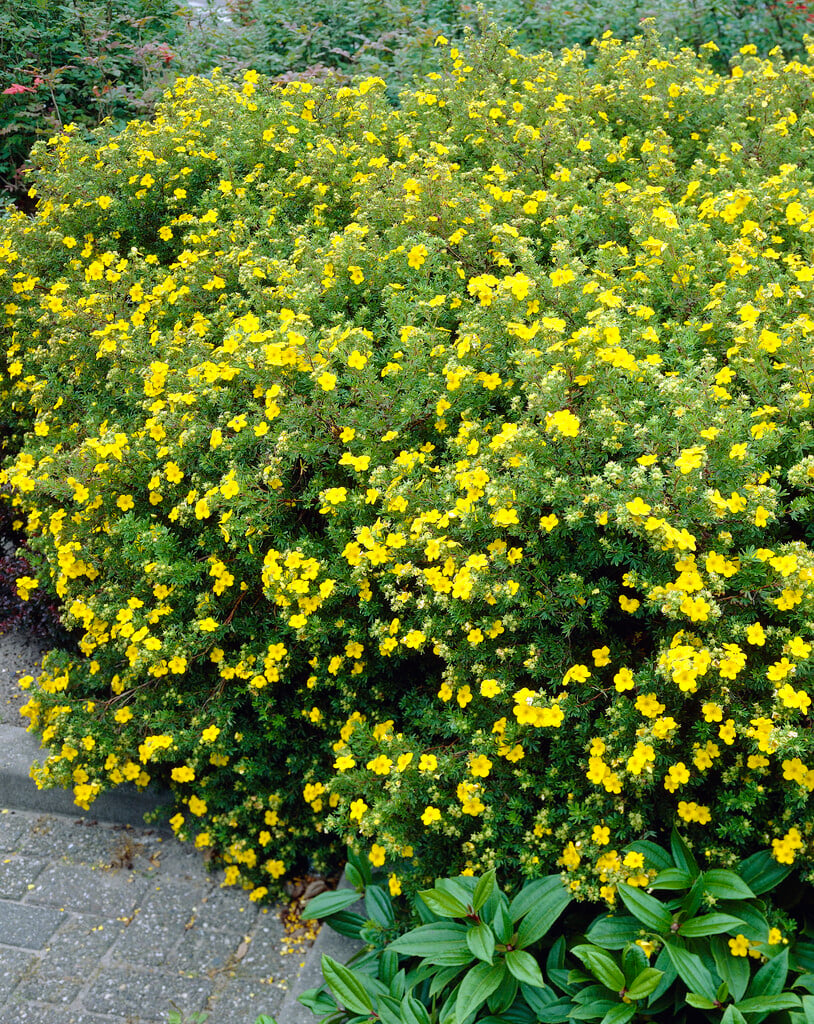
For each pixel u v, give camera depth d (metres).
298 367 2.81
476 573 2.25
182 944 2.85
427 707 2.67
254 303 3.40
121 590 3.11
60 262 4.44
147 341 3.56
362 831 2.38
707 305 2.86
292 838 3.03
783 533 2.43
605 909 2.30
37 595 3.97
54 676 3.45
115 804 3.33
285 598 2.65
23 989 2.70
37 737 3.50
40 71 6.75
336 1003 2.35
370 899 2.62
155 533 2.93
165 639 2.81
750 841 2.26
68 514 3.47
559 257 2.95
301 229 3.85
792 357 2.45
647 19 5.21
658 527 2.02
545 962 2.24
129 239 4.49
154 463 3.19
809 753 2.08
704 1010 1.98
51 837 3.30
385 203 3.59
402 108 4.90
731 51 6.99
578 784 2.33
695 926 2.00
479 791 2.29
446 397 2.71
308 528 2.96
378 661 2.80
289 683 2.99
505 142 4.16
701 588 2.05
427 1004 2.28
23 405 4.30
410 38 6.66
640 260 3.08
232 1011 2.62
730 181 3.74
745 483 2.20
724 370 2.49
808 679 2.10
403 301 3.00
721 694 2.12
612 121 4.58
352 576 2.54
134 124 4.86
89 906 3.00
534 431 2.28
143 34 7.59
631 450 2.34
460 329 2.82
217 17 7.89
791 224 3.30
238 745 2.99
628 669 2.20
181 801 3.21
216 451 2.99
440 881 2.25
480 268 3.42
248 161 4.36
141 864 3.18
